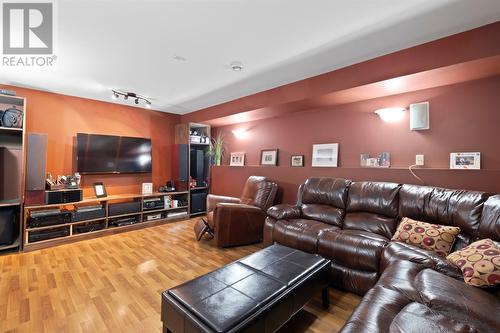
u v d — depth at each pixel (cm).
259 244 349
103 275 248
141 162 473
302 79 326
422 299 124
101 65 284
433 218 220
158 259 290
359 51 248
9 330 166
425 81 251
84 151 403
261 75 314
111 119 451
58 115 392
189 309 128
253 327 123
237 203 389
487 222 184
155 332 167
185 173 505
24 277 242
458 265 161
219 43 234
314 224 271
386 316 113
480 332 99
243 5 179
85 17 193
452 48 213
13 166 320
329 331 171
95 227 380
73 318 180
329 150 360
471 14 186
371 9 183
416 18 193
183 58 267
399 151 295
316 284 179
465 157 248
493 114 236
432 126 271
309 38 225
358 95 304
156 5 179
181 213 491
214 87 363
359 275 213
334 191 299
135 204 423
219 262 283
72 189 357
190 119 524
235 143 512
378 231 247
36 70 298
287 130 417
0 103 338
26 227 318
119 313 187
